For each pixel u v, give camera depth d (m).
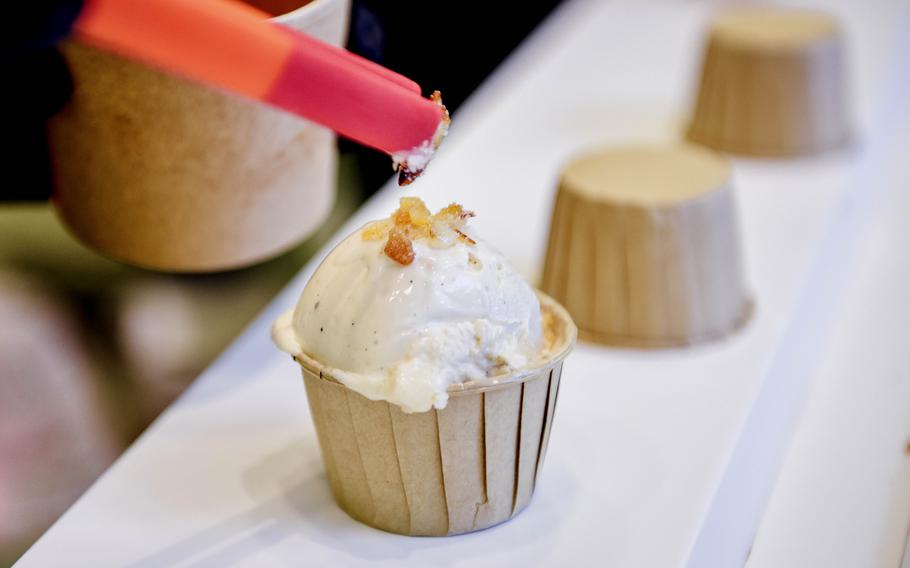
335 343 0.46
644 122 0.70
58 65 0.49
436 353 0.45
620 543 0.46
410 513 0.47
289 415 0.51
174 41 0.40
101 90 0.49
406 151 0.43
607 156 0.58
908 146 0.71
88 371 0.65
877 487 0.49
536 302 0.47
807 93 0.67
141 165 0.50
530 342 0.46
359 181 0.69
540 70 0.76
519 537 0.47
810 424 0.52
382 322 0.45
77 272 0.69
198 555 0.46
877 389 0.53
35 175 0.54
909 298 0.58
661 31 0.80
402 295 0.45
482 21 0.78
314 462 0.49
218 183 0.51
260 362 0.53
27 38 0.38
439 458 0.46
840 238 0.64
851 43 0.78
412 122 0.43
